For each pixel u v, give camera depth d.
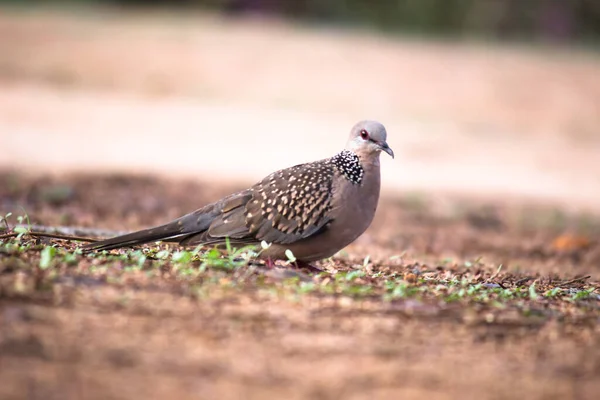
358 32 53.53
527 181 27.75
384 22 59.97
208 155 27.58
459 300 9.51
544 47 54.53
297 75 40.34
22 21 44.06
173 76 38.88
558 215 23.27
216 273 9.54
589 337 8.63
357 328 8.31
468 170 28.64
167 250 11.05
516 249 18.34
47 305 8.20
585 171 29.94
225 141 30.02
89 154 26.17
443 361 7.72
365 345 7.91
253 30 47.91
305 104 37.03
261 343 7.78
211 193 22.41
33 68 37.84
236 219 10.42
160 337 7.72
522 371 7.63
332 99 37.97
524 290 10.60
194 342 7.68
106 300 8.45
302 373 7.24
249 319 8.27
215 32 45.78
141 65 39.56
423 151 30.94
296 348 7.72
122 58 40.03
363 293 9.27
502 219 22.61
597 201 25.67
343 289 9.35
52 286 8.68
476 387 7.22
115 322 7.96
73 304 8.28
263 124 33.19
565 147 33.75
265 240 10.38
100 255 10.17
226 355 7.48
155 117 32.81
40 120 30.59
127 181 22.72
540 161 30.94
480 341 8.29
